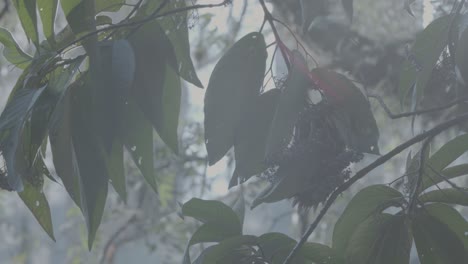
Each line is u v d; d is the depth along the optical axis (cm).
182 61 407
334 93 393
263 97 403
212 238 420
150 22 380
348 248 421
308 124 391
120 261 1883
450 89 538
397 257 421
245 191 1299
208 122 402
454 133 859
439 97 568
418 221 419
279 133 379
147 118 374
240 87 403
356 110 393
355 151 391
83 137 370
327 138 389
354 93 394
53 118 370
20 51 402
